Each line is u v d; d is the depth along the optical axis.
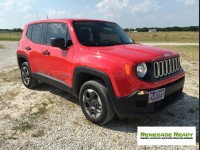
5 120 4.47
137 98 3.64
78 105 5.20
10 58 13.95
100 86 3.97
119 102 3.74
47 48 5.29
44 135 3.91
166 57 4.05
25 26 6.61
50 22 5.43
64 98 5.65
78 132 4.01
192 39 42.97
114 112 4.00
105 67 3.81
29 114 4.74
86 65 4.11
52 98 5.66
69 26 4.82
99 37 4.83
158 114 4.68
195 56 13.99
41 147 3.56
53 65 5.09
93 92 4.14
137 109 3.72
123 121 4.38
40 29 5.77
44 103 5.34
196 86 6.74
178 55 4.53
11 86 6.78
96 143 3.67
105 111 3.96
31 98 5.69
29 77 6.27
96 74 3.95
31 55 5.92
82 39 4.58
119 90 3.70
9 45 27.52
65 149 3.50
